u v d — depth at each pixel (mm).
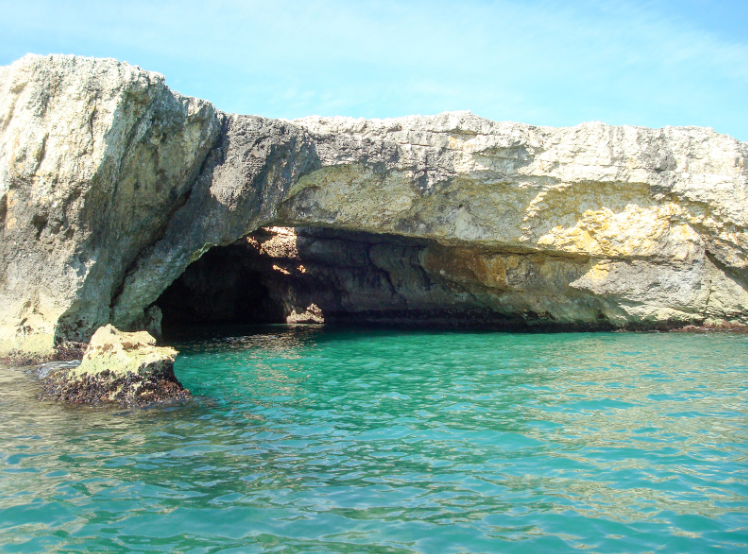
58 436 7875
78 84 12578
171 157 14461
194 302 28031
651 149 18672
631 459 7043
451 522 5434
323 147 16484
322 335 21062
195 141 14602
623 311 20719
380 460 7043
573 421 8688
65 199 12945
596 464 6879
